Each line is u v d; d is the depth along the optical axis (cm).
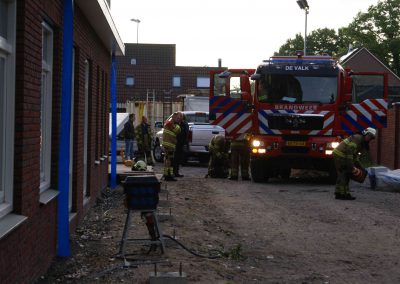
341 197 1521
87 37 1132
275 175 2030
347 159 1498
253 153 1812
